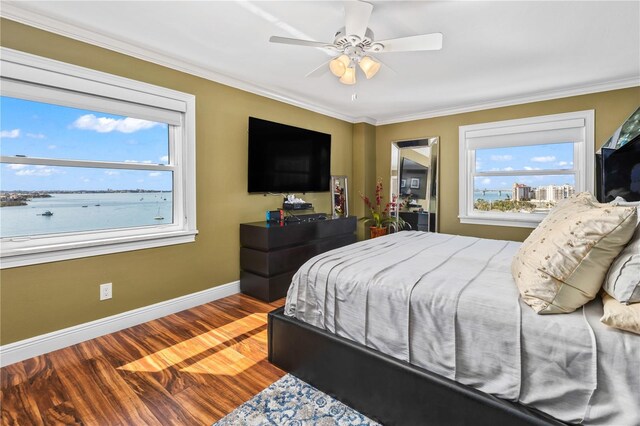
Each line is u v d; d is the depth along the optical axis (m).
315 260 1.95
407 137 4.86
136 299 2.60
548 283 1.14
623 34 2.30
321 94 3.78
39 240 2.16
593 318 1.08
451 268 1.71
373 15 2.04
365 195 4.99
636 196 2.35
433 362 1.34
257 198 3.57
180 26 2.20
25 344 2.05
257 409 1.60
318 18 2.09
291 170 3.83
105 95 2.36
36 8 1.97
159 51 2.59
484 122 4.14
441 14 2.03
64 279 2.22
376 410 1.50
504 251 2.18
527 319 1.14
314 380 1.76
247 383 1.81
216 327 2.54
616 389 0.96
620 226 1.08
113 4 1.93
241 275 3.39
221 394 1.71
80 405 1.63
